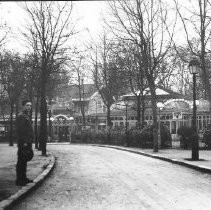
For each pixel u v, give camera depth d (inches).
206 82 831.7
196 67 763.4
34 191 431.5
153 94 1084.5
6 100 1955.0
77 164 759.7
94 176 562.3
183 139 1168.2
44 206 350.6
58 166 725.3
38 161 756.6
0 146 1588.3
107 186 463.2
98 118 2507.4
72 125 2337.6
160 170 634.8
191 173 589.9
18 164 444.5
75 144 1877.5
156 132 1053.8
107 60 1845.5
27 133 445.7
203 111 1673.2
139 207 339.0
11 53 1521.9
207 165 644.7
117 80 1763.0
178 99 1720.0
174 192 414.6
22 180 445.1
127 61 1430.9
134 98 1839.3
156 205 346.6
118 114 2262.6
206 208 331.6
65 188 452.8
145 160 838.5
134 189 437.7
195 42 1031.6
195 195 394.6
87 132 1931.6
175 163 753.6
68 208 340.8
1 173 549.6
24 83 1611.7
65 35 1101.1
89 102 2834.6
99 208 338.0
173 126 1724.9
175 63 1376.7
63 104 2962.6
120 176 557.9
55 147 1485.0
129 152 1131.9
